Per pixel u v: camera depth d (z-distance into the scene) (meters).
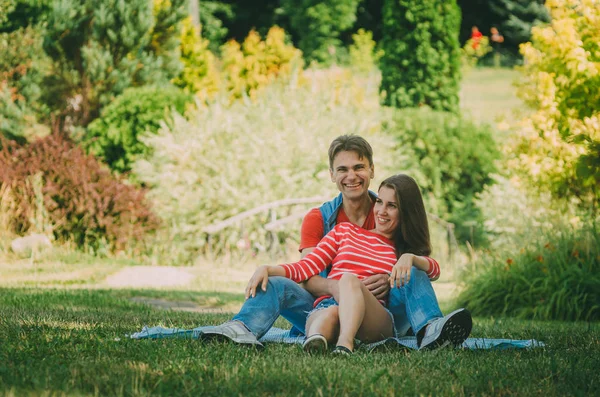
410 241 4.53
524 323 7.42
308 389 3.13
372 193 4.78
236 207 13.89
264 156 14.24
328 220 4.69
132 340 4.29
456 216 16.25
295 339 4.59
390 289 4.44
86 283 10.39
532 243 9.55
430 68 19.50
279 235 14.02
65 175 13.35
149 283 10.74
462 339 4.21
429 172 16.55
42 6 22.77
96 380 3.12
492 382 3.35
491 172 16.62
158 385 3.09
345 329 4.07
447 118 16.92
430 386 3.23
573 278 8.48
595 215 9.73
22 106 18.72
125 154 16.12
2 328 4.65
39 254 12.57
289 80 18.00
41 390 2.94
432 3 19.47
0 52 19.47
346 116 15.30
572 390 3.28
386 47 19.92
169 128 15.87
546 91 11.11
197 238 13.88
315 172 14.35
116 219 13.42
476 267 9.81
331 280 4.39
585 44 10.59
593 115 9.91
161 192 14.20
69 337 4.32
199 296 9.34
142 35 19.77
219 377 3.31
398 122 16.72
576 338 5.19
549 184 10.91
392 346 4.29
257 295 4.32
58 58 19.39
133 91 16.56
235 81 20.66
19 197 13.32
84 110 19.33
